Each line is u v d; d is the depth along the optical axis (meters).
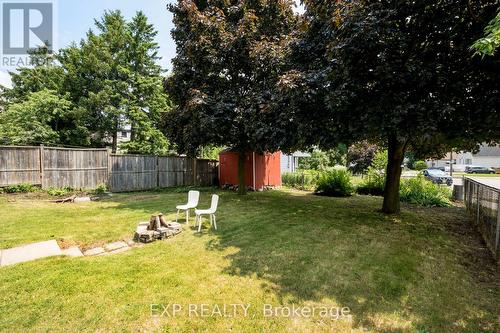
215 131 8.31
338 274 3.43
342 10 4.79
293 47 6.54
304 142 7.24
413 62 4.52
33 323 2.33
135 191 11.21
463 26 4.39
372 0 4.79
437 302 2.84
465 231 5.66
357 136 5.90
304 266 3.65
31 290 2.83
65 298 2.70
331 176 11.06
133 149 19.91
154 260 3.73
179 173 12.96
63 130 17.09
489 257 4.17
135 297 2.76
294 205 8.27
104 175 10.53
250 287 3.05
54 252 3.92
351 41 4.59
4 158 8.42
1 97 19.64
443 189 10.74
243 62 8.69
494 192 4.21
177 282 3.10
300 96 5.48
